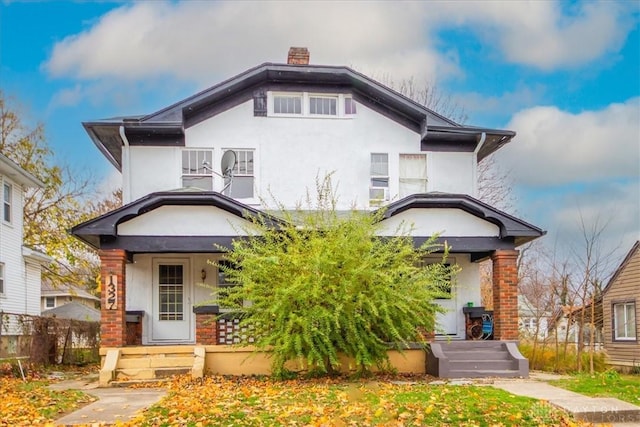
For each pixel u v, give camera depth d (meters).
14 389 11.95
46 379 15.13
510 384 12.59
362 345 13.06
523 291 27.47
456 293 17.64
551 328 21.31
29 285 25.12
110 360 13.88
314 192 17.61
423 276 13.84
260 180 17.52
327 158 17.84
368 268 13.09
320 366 12.74
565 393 10.98
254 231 14.75
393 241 13.99
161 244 14.79
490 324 17.06
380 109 18.20
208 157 17.47
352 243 13.30
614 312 25.91
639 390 11.56
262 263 13.25
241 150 17.61
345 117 18.02
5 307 22.42
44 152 32.69
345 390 11.09
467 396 10.23
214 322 14.89
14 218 23.64
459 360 14.49
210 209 15.02
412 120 18.28
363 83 17.80
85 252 34.72
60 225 32.62
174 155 17.23
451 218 15.73
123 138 16.77
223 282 17.39
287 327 12.75
